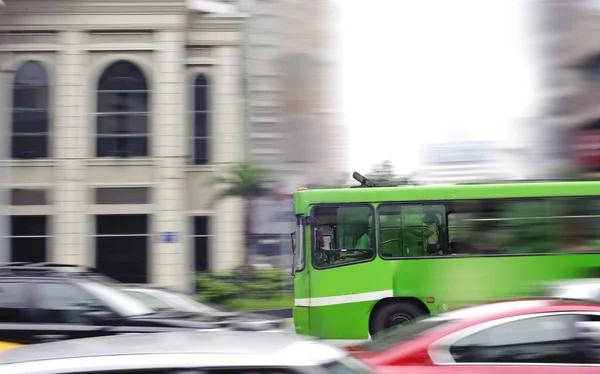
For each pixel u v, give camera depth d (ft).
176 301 31.81
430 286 42.06
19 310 27.76
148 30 80.28
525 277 41.75
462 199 42.75
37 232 78.89
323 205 43.39
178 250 79.10
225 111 86.12
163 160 79.77
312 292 42.75
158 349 12.05
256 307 66.33
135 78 80.53
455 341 18.49
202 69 86.43
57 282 28.30
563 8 80.59
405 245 42.65
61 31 79.30
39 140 79.51
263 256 85.97
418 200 42.96
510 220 42.42
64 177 78.84
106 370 11.37
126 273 79.00
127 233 79.46
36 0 78.79
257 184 85.71
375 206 43.09
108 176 79.61
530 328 18.47
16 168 78.79
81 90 79.46
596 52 79.25
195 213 84.99
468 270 42.04
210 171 85.35
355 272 42.57
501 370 17.85
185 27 81.97
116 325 27.37
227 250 84.84
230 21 86.84
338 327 42.32
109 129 80.12
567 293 20.40
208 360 11.53
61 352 12.22
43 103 79.51
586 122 79.87
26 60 79.25
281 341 12.84
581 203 42.39
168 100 80.07
